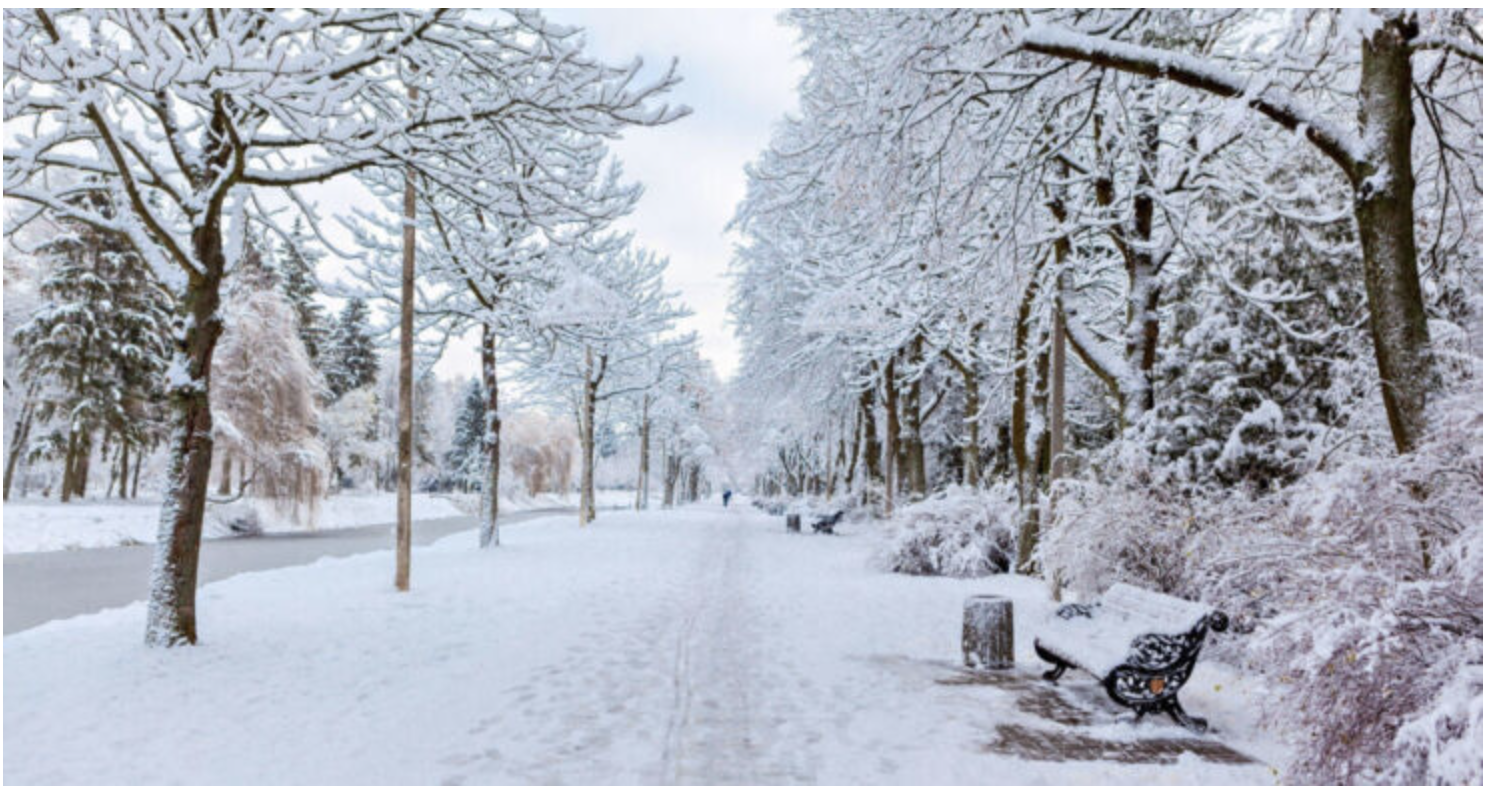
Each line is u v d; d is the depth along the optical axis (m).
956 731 5.30
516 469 65.25
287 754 4.71
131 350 30.00
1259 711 5.56
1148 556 8.89
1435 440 4.87
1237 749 5.05
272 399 30.59
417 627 8.51
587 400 27.28
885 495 24.55
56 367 28.19
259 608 9.48
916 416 23.23
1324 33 6.98
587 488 27.08
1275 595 5.46
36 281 32.22
